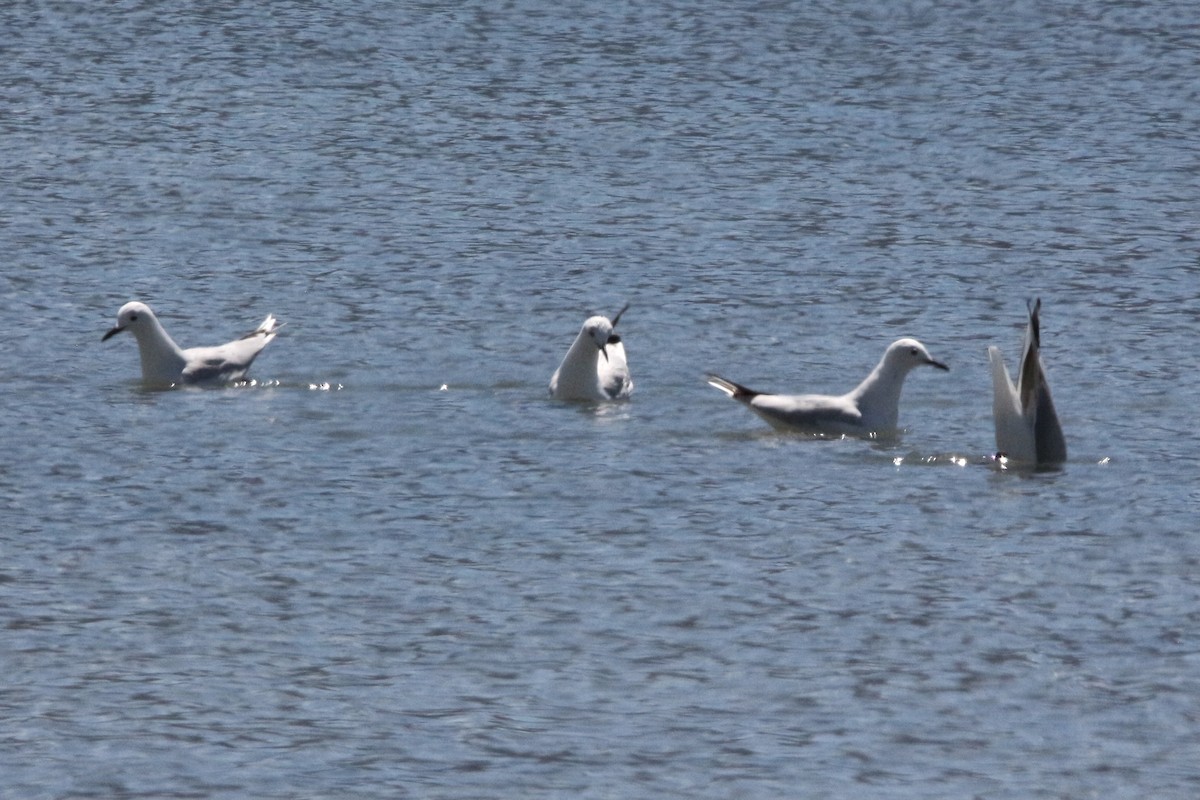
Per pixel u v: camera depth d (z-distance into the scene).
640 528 19.70
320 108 44.34
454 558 18.73
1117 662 16.31
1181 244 33.59
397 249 32.97
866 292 30.70
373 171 38.75
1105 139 42.19
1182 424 23.61
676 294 30.52
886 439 23.25
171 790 14.09
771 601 17.66
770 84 47.47
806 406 23.41
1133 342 27.70
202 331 28.20
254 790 14.09
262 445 22.47
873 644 16.69
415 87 46.66
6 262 31.55
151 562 18.53
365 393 25.00
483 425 23.53
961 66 49.50
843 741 14.85
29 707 15.38
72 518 19.77
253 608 17.39
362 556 18.78
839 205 36.47
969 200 36.88
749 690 15.74
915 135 42.56
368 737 14.88
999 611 17.45
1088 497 20.75
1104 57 50.53
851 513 20.25
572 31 53.31
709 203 36.53
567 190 37.44
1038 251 33.16
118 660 16.25
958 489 21.08
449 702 15.49
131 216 34.75
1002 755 14.65
